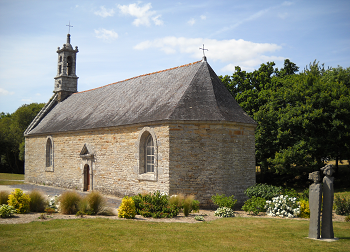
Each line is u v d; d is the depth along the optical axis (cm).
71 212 1266
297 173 2345
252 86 3172
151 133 1652
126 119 1872
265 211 1438
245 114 1767
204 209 1531
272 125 2495
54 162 2564
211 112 1595
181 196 1426
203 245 862
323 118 2233
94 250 796
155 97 1872
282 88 2625
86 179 2212
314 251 821
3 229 970
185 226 1097
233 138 1645
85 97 2730
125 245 841
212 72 1844
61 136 2478
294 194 1552
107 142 1995
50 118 2909
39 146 2827
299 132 2336
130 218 1213
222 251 815
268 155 2689
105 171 2003
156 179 1611
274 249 837
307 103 2286
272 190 1501
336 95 2275
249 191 1541
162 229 1030
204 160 1566
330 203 959
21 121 4775
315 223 955
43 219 1128
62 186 2448
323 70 3597
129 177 1808
